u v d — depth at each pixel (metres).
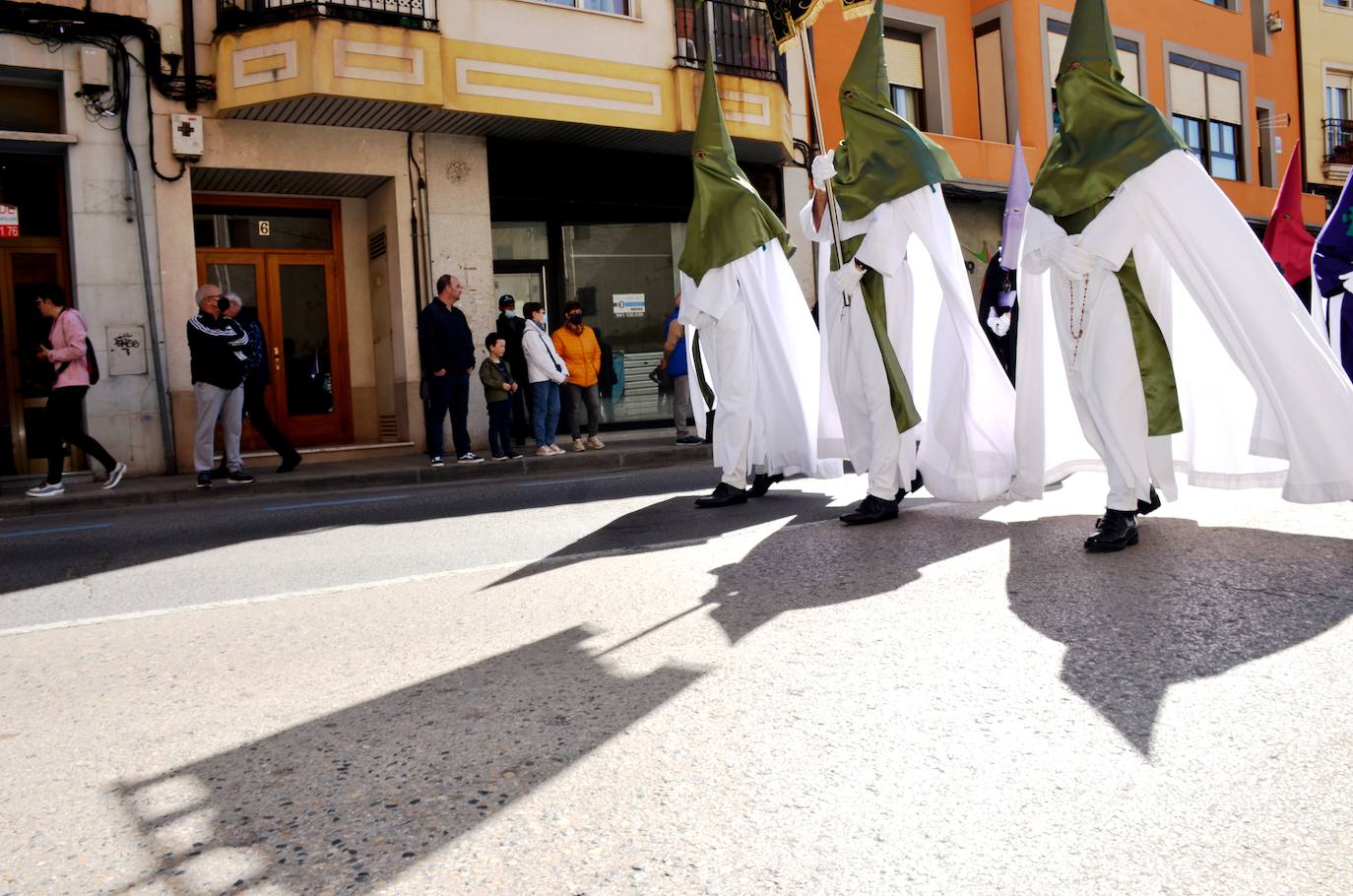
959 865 2.16
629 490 9.27
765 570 5.05
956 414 6.43
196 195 14.78
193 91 13.26
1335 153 28.59
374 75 13.16
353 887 2.19
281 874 2.26
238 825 2.53
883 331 6.27
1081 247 5.09
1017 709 2.99
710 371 7.88
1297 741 2.68
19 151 12.72
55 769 2.99
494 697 3.37
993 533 5.64
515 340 14.62
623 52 15.29
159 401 13.04
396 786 2.71
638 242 17.20
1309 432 5.02
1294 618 3.70
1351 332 6.33
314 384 15.55
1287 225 10.21
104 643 4.53
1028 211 5.50
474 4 14.05
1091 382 5.17
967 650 3.55
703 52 16.09
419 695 3.45
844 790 2.53
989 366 6.36
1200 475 5.65
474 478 11.91
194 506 10.09
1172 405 5.05
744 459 7.56
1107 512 5.08
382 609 4.82
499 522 7.65
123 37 12.91
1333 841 2.19
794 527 6.30
